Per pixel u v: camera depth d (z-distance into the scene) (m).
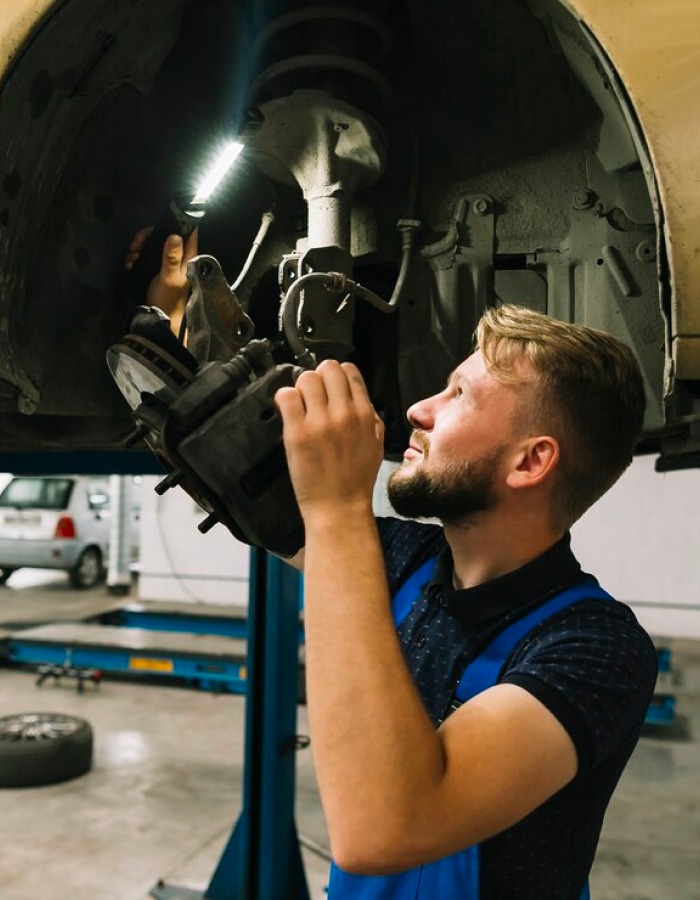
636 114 0.95
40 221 1.20
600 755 0.66
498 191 1.39
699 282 0.93
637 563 5.95
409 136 1.46
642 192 1.28
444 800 0.58
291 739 2.46
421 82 1.46
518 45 1.35
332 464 0.66
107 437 1.61
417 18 1.38
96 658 4.59
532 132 1.38
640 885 2.59
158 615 5.73
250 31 1.42
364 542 0.65
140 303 1.34
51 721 3.54
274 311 1.58
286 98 1.22
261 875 2.39
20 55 1.03
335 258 1.17
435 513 0.83
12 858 2.66
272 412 0.68
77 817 2.97
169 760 3.56
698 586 5.86
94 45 1.12
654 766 3.59
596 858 2.76
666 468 1.68
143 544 6.88
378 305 1.19
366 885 0.79
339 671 0.60
